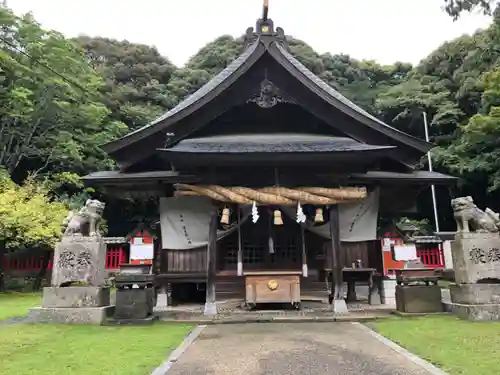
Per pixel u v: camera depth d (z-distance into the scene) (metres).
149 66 40.72
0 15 20.75
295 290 10.05
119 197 11.71
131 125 33.62
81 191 26.47
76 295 8.47
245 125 11.67
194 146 10.03
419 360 5.20
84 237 8.75
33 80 21.59
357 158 9.59
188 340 6.63
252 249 11.48
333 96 10.59
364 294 14.30
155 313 9.71
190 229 11.16
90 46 41.25
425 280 9.19
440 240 21.55
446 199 33.38
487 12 21.66
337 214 10.06
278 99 10.65
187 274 10.88
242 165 9.81
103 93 33.50
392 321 8.21
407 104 32.88
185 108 10.39
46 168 26.39
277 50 10.42
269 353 5.70
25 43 21.50
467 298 8.34
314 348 5.99
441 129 32.22
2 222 15.77
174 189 10.96
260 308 10.40
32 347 6.13
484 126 22.28
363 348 5.94
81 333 7.25
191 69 41.47
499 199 29.58
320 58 42.53
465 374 4.52
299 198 9.67
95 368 4.96
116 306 8.40
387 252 12.48
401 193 12.21
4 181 18.89
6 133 23.77
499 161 25.05
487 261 8.43
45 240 16.73
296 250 11.60
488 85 22.41
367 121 10.60
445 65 33.53
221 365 5.09
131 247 11.84
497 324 7.54
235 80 10.39
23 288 19.75
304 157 9.40
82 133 25.20
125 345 6.25
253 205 9.63
